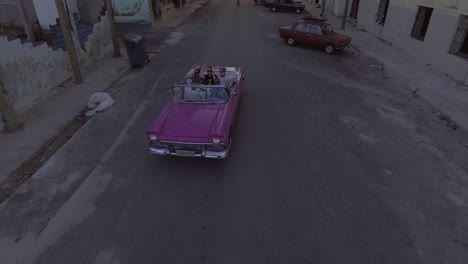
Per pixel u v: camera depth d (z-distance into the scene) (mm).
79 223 5090
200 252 4594
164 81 10945
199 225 5070
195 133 6078
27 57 8695
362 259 4512
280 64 13195
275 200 5613
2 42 7805
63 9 9344
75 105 9008
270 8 28172
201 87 7199
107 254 4555
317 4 32531
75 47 11141
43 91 9500
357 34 18969
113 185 5938
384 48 15844
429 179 6227
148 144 7219
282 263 4434
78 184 5949
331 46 14891
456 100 9734
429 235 4938
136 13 19656
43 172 6250
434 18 12602
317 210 5398
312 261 4469
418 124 8414
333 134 7781
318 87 10828
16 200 5551
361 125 8258
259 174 6285
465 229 5078
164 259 4484
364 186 5988
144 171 6332
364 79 11789
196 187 5910
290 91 10383
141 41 11898
